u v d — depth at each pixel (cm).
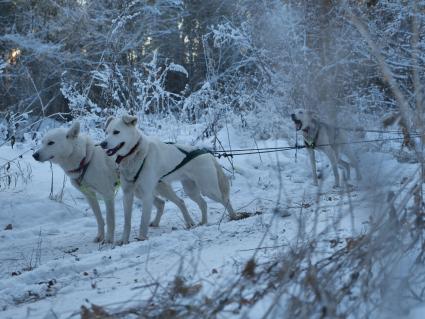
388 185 374
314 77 461
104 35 2084
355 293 349
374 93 920
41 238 845
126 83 1588
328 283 339
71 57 2088
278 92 1397
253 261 372
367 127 480
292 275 355
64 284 530
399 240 352
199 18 2572
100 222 823
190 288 384
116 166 811
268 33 1406
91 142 809
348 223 555
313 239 396
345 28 1023
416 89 388
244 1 1574
